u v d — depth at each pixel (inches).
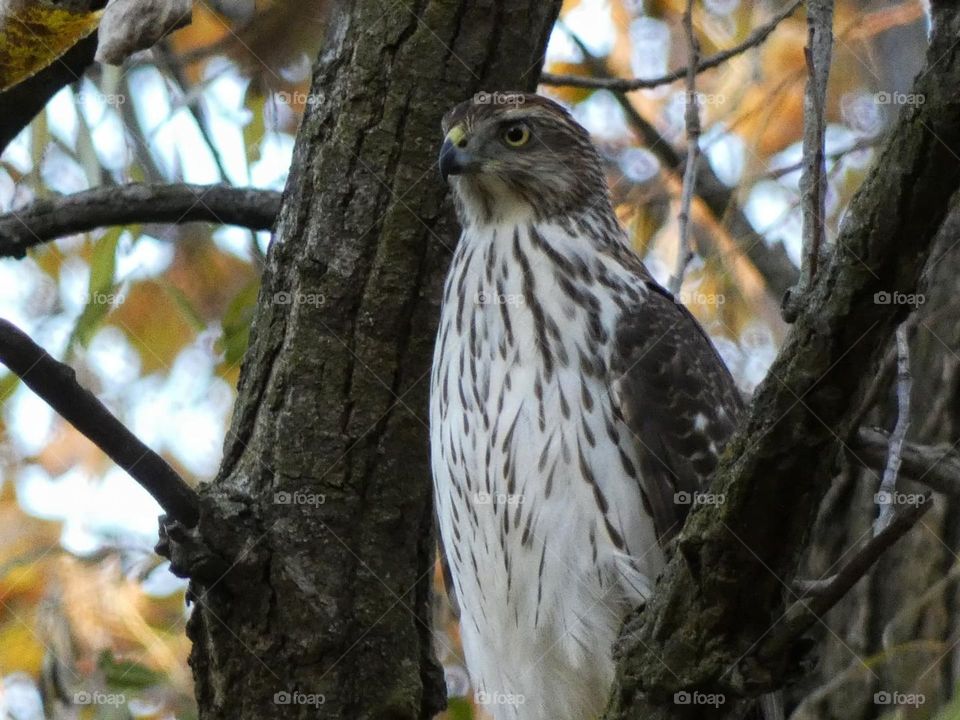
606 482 369.1
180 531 336.2
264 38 482.3
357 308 369.7
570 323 379.9
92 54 412.5
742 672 275.1
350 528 363.3
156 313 573.0
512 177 400.5
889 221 245.4
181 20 299.1
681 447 376.8
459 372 377.1
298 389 365.4
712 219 564.7
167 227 579.8
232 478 361.7
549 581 370.0
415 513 372.5
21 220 423.5
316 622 352.5
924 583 474.6
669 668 281.9
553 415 370.6
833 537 489.7
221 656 349.1
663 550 369.1
